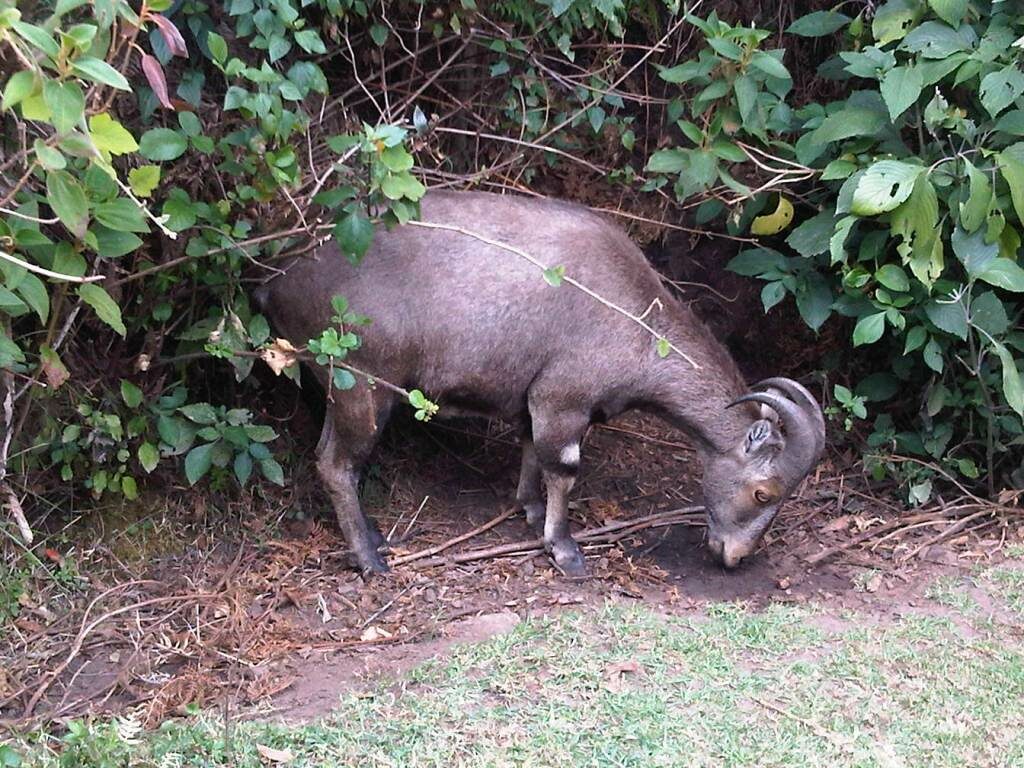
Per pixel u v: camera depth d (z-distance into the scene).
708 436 5.55
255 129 4.54
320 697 4.23
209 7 4.84
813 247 6.05
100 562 5.05
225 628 4.72
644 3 6.43
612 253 5.39
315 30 4.86
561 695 4.24
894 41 6.14
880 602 5.39
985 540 6.00
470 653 4.52
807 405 5.33
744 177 6.42
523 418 5.56
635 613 4.97
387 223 4.52
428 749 3.83
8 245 3.74
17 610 4.67
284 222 4.82
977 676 4.61
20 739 3.84
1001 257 5.75
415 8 5.65
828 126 5.83
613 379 5.39
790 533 6.03
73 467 5.11
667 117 6.72
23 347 4.71
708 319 7.32
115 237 3.99
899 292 5.91
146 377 5.21
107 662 4.50
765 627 4.94
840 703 4.35
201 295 5.18
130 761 3.62
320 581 5.20
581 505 6.14
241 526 5.41
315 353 4.75
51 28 3.16
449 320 5.15
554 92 6.16
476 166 6.23
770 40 7.03
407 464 6.14
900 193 5.47
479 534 5.77
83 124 3.34
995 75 5.50
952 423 6.25
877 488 6.45
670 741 3.97
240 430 5.05
